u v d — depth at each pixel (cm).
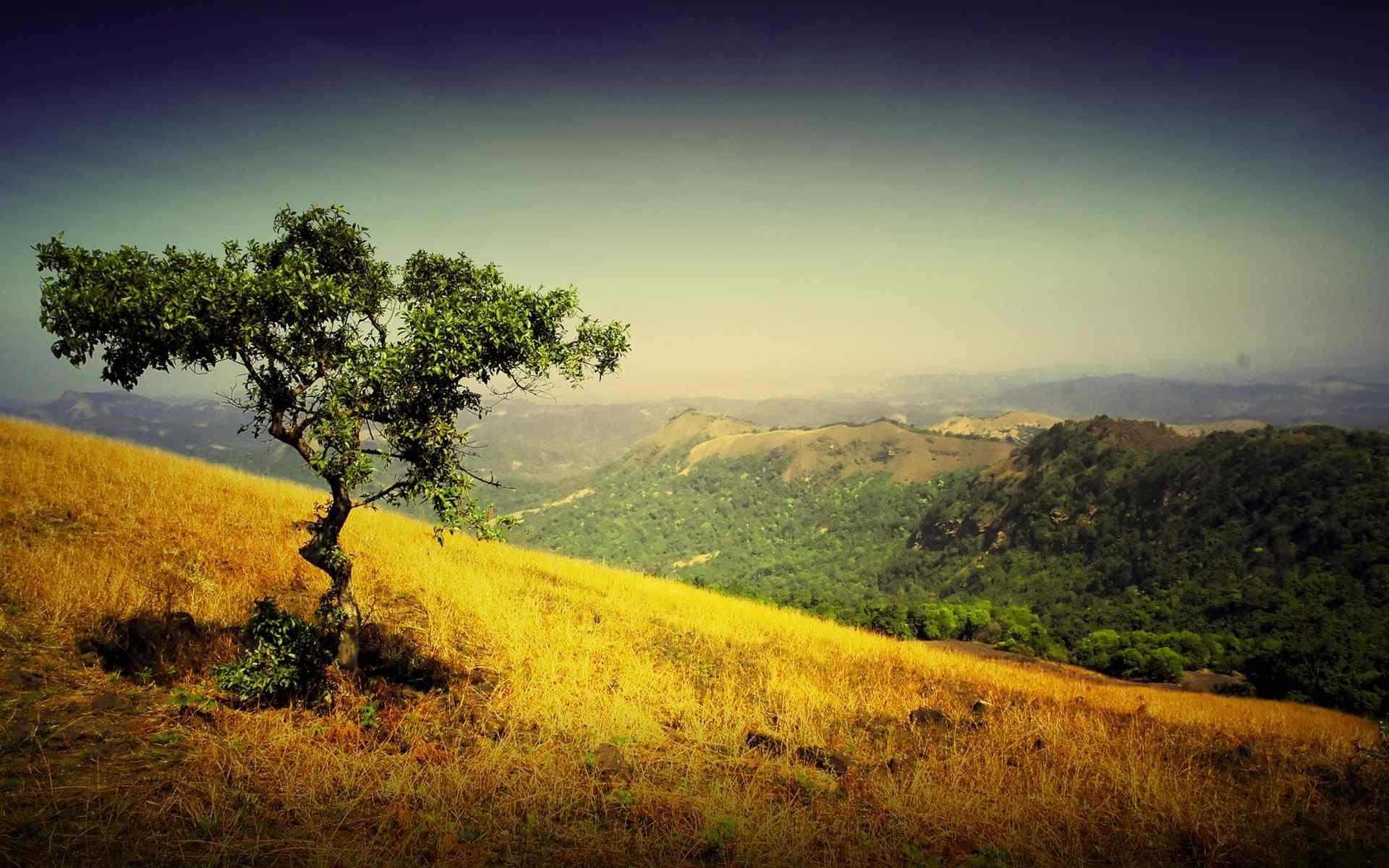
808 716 852
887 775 630
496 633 1066
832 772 646
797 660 1377
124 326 599
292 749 562
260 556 1153
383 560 1368
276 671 679
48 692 608
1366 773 665
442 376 663
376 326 770
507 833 473
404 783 523
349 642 730
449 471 698
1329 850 510
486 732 670
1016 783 623
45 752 497
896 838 510
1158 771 655
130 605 814
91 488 1259
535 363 698
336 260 761
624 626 1391
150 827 423
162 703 622
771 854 469
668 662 1138
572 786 551
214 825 436
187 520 1229
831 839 502
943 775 635
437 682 848
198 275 615
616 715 753
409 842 445
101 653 713
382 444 709
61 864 370
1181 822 550
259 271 736
